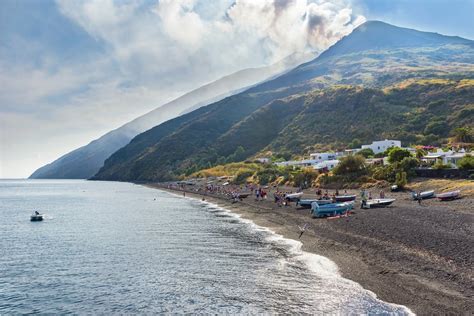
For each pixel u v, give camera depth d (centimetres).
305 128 19538
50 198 14350
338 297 2209
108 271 3155
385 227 3809
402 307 1983
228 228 5128
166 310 2261
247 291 2450
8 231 5759
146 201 11206
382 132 15738
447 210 4472
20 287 2806
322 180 9112
